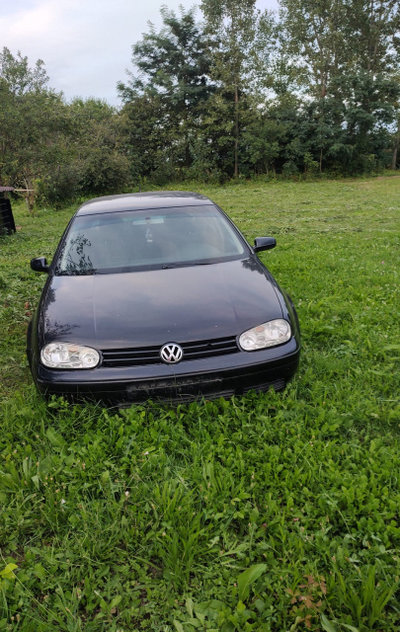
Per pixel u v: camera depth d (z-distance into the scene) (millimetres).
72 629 1972
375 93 37281
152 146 37312
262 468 2764
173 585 2156
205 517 2459
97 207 5090
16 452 3014
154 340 3201
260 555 2291
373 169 38469
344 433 3223
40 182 24188
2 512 2570
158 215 4844
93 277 4023
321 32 37188
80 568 2238
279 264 7914
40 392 3344
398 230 11703
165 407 3285
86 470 2826
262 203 21031
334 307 5551
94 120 34219
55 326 3398
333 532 2404
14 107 18125
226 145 36375
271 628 1986
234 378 3258
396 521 2422
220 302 3510
